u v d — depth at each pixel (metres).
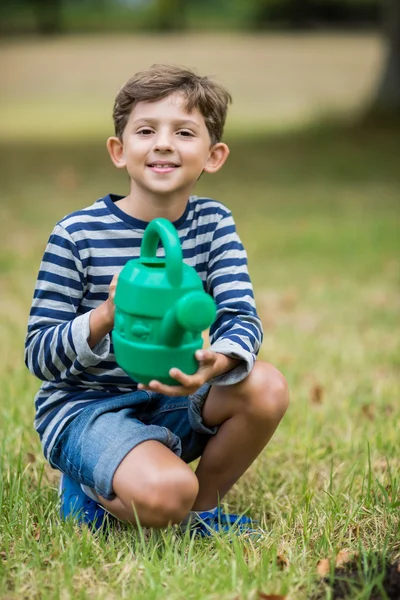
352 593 2.48
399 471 3.43
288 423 4.05
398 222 9.27
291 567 2.60
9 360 4.96
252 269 7.47
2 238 8.67
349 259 7.76
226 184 11.93
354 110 17.50
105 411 2.85
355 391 4.55
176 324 2.40
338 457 3.70
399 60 16.42
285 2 44.06
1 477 3.09
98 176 12.67
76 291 2.92
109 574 2.59
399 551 2.75
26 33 45.41
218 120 3.01
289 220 9.56
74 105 25.02
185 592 2.44
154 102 2.88
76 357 2.75
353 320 5.95
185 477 2.65
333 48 35.88
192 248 3.05
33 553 2.71
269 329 5.77
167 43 39.50
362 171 12.48
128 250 2.95
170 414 3.05
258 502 3.30
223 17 49.16
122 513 2.73
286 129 17.17
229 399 2.89
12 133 18.70
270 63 32.22
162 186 2.87
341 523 2.96
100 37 43.44
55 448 2.88
